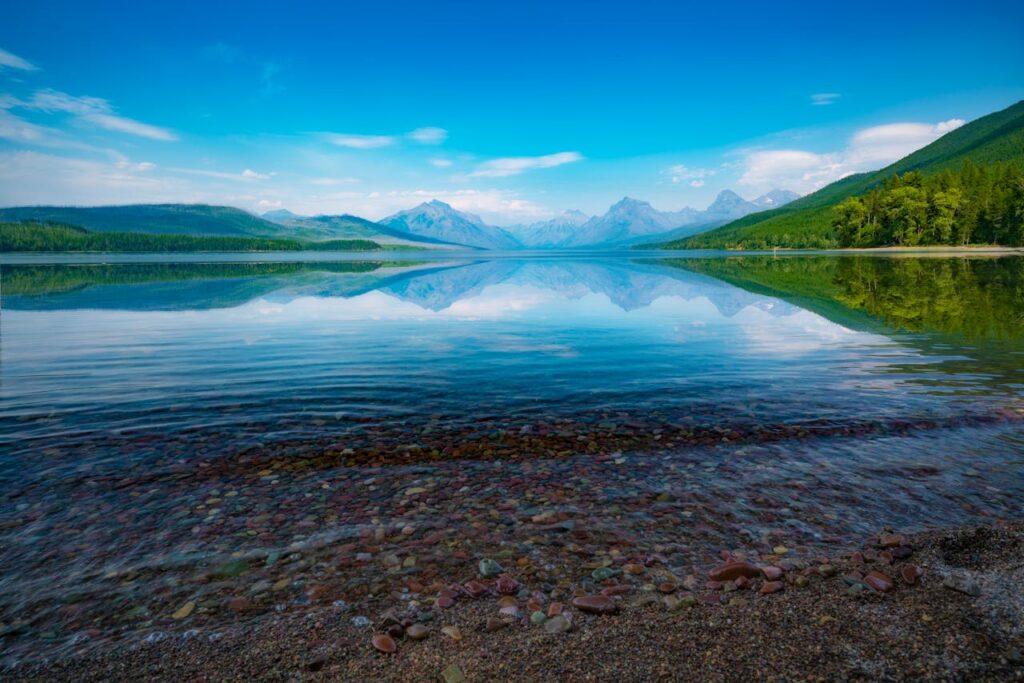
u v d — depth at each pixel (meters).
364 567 6.73
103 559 6.92
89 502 8.53
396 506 8.44
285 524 7.85
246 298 46.56
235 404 14.15
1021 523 7.66
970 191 161.50
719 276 72.12
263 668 5.04
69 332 26.62
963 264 76.25
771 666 4.97
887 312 31.22
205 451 10.80
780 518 7.93
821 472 9.59
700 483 9.20
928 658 5.05
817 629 5.49
